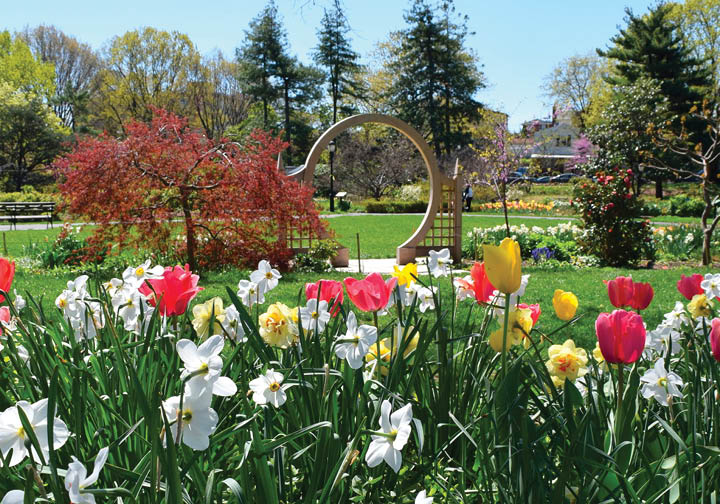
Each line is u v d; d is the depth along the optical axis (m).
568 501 1.42
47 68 46.50
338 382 1.66
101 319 1.98
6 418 0.99
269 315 1.70
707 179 12.38
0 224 24.98
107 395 1.50
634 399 1.56
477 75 46.19
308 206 10.73
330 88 45.12
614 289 1.87
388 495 1.61
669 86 33.34
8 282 1.95
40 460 1.01
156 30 44.69
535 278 9.41
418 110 44.22
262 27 43.53
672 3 36.19
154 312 1.52
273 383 1.40
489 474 1.48
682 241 14.03
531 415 1.83
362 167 42.38
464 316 4.91
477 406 1.97
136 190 9.70
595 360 2.08
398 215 31.14
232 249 10.33
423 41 43.84
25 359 1.89
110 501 1.27
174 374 1.49
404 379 1.90
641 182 35.72
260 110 47.34
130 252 12.27
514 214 31.09
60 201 9.88
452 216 13.20
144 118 44.53
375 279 1.81
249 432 1.49
